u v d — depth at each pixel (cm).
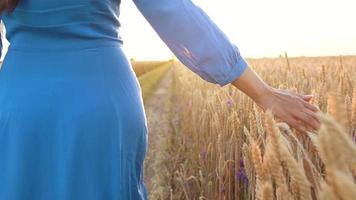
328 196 52
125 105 133
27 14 130
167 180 474
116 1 135
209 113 460
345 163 53
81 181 128
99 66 130
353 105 141
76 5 126
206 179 361
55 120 128
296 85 382
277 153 76
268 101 133
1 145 133
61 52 130
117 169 130
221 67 131
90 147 127
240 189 310
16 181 129
